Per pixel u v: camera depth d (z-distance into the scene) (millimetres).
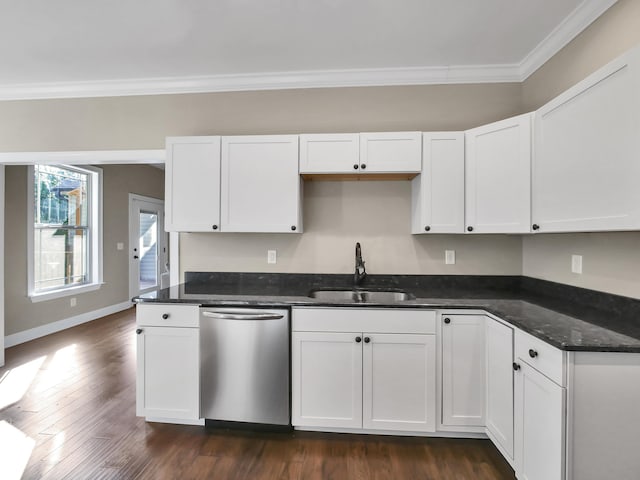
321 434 1993
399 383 1894
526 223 1879
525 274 2428
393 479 1624
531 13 1874
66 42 2143
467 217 2166
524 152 1886
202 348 1986
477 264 2500
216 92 2623
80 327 4262
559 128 1632
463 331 1865
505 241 2482
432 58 2336
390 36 2094
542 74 2230
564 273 2004
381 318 1895
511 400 1579
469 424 1864
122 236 5227
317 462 1745
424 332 1876
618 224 1289
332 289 2465
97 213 4730
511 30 2025
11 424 2070
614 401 1195
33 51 2238
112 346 3529
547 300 1979
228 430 2031
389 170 2223
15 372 2848
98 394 2457
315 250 2594
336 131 2543
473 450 1842
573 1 1780
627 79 1241
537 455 1368
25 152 2723
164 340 2018
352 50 2244
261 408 1957
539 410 1354
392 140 2223
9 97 2721
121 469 1686
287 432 2012
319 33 2064
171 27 2002
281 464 1729
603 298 1703
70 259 4410
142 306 2033
